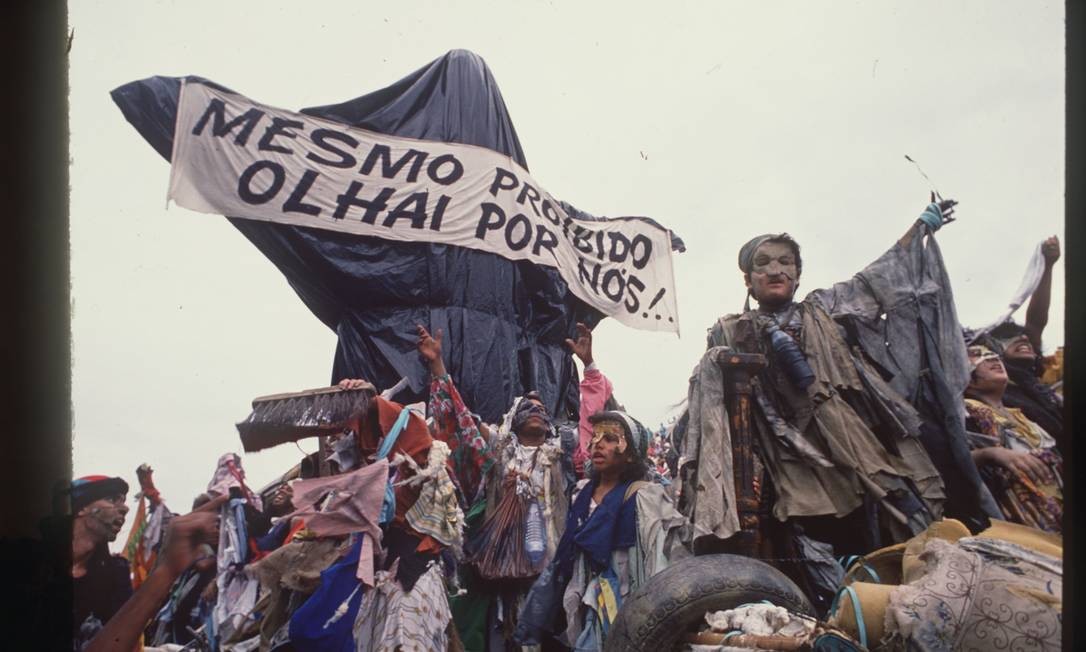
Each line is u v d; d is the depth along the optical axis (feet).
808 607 12.45
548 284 18.84
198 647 14.84
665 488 16.01
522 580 15.85
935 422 16.12
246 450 14.97
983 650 10.07
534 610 15.11
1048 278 18.48
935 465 16.02
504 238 18.15
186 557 11.96
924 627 10.18
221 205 16.08
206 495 15.67
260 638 14.06
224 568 15.08
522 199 18.53
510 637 15.67
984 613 10.23
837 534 15.60
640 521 14.62
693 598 12.05
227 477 15.81
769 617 11.77
